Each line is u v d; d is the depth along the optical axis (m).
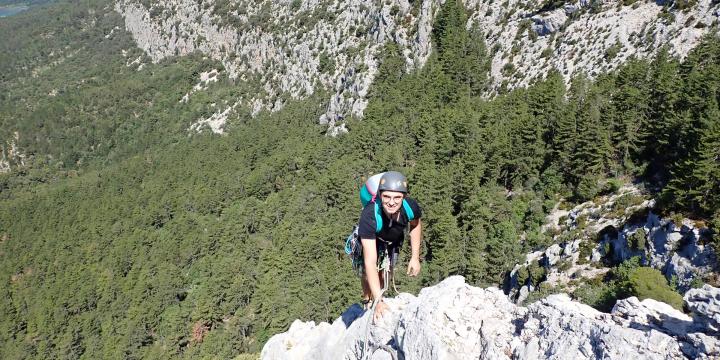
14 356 99.38
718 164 39.06
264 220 105.94
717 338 5.70
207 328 76.50
